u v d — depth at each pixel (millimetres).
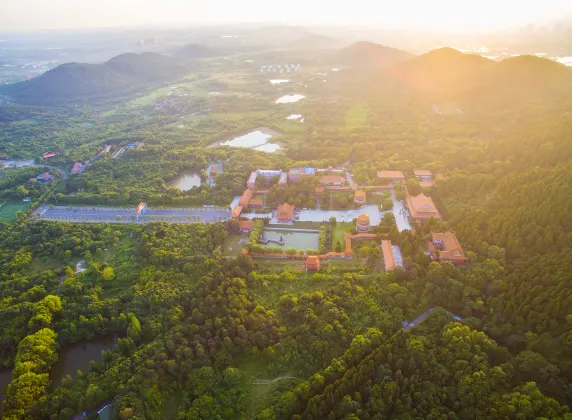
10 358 145125
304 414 112625
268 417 113500
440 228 182000
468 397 108875
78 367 144250
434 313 137625
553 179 168500
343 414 110062
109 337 154625
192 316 146375
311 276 168750
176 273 175375
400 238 176375
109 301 162875
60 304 163375
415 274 154750
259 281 164750
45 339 145375
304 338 135250
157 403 123875
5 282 179500
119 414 117500
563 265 133125
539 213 156375
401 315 139125
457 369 116812
